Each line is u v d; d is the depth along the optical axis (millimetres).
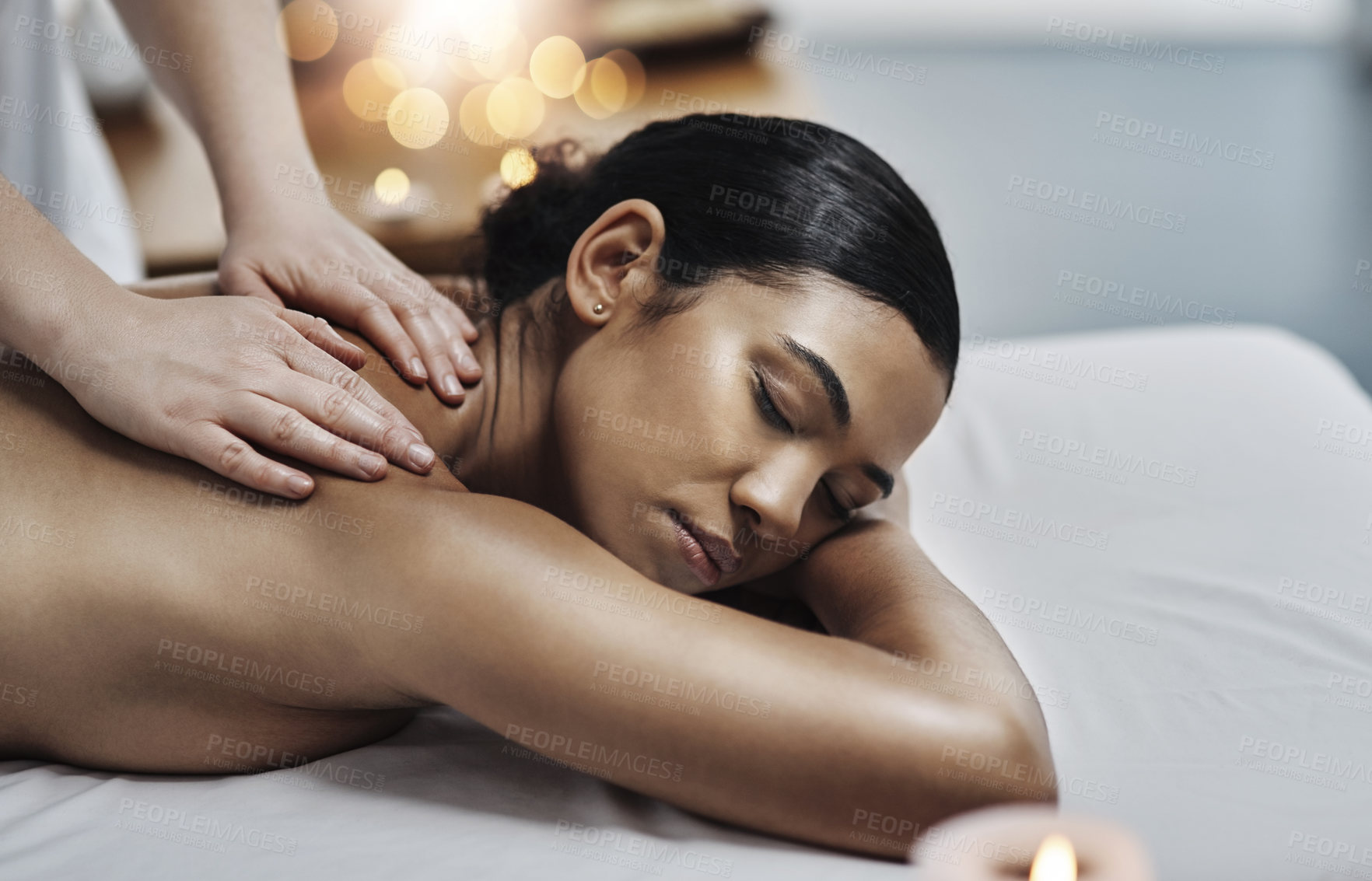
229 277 1067
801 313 880
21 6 1495
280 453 824
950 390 954
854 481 919
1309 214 3930
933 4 5555
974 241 3797
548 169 1092
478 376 991
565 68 2596
